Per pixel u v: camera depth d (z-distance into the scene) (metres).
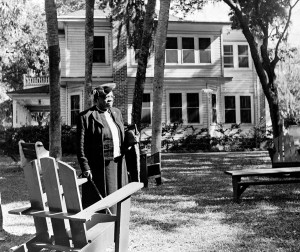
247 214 6.61
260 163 15.56
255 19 16.39
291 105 29.62
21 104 29.06
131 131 4.85
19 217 6.71
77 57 23.86
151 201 7.96
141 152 10.00
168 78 24.02
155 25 22.41
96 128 4.61
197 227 5.81
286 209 6.94
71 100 24.31
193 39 25.02
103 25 23.98
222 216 6.50
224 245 4.90
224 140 24.53
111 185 4.59
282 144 11.21
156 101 10.75
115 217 4.15
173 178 11.59
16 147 21.91
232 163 15.88
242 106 26.42
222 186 9.91
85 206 4.63
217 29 25.22
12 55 33.28
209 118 24.78
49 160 3.56
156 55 10.78
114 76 23.61
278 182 7.95
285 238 5.15
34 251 3.75
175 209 7.12
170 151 23.78
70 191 3.49
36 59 36.00
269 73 15.77
